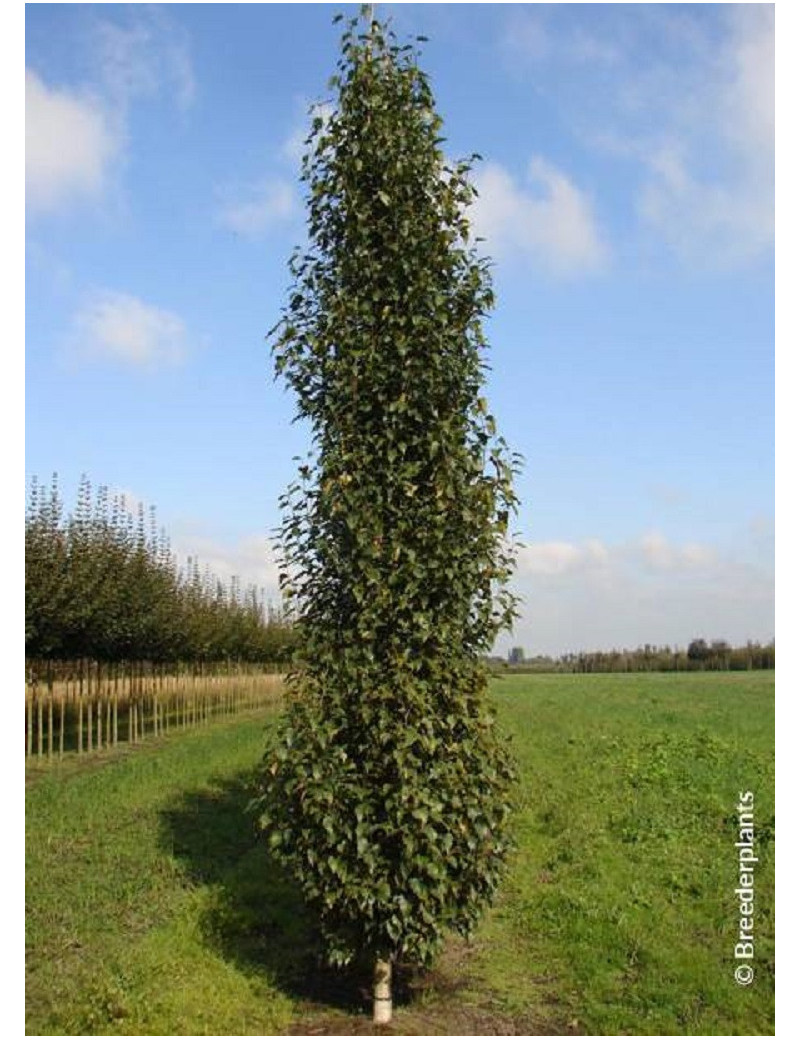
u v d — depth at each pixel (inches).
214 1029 243.3
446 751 248.8
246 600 1434.5
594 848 430.0
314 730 242.2
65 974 270.4
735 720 849.5
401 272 264.2
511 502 262.8
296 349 269.1
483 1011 270.5
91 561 770.2
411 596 248.2
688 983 293.3
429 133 274.1
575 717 906.7
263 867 383.6
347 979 286.5
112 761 690.2
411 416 257.3
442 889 239.5
